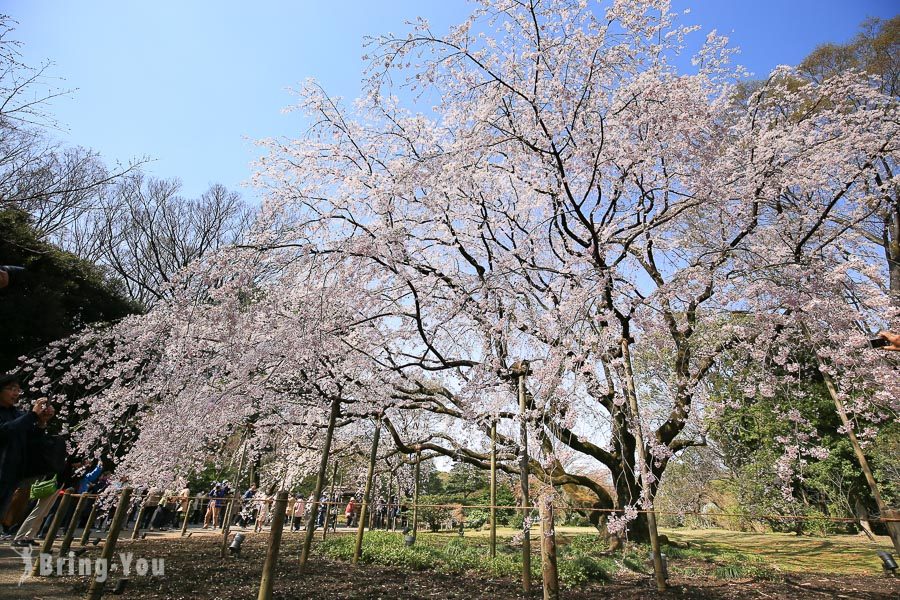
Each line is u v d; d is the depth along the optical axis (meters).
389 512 11.98
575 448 8.02
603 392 5.36
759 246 5.84
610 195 6.27
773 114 6.97
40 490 5.97
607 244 5.59
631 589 5.09
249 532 10.57
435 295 5.93
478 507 4.71
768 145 5.98
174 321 4.78
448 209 5.71
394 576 5.59
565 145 5.50
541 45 5.17
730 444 11.18
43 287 9.44
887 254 7.57
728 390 7.55
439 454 9.18
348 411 6.80
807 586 5.48
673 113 5.14
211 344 5.08
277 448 9.53
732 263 5.71
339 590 4.82
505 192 6.52
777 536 11.46
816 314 4.98
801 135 6.00
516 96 5.49
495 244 6.60
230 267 4.53
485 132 5.39
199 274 4.49
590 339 4.64
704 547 9.19
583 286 4.75
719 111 6.08
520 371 5.14
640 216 6.72
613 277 5.12
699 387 6.57
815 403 9.61
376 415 7.01
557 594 3.79
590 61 5.19
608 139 5.33
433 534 11.85
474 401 5.24
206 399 5.00
